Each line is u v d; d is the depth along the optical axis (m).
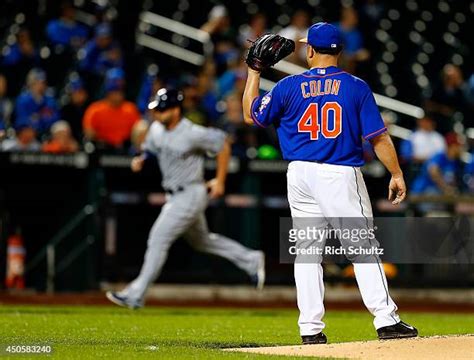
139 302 37.78
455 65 73.56
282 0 72.75
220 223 47.34
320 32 23.69
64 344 23.92
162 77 55.91
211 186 38.97
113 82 50.78
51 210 46.62
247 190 47.78
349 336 28.69
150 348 22.97
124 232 46.72
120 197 46.66
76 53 59.81
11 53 56.97
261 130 52.66
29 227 46.72
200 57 65.94
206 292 47.72
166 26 68.06
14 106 53.44
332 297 47.75
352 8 68.81
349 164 23.41
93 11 65.88
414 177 51.91
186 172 38.00
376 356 20.48
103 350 22.34
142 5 66.50
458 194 50.78
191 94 51.12
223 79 58.56
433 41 74.19
